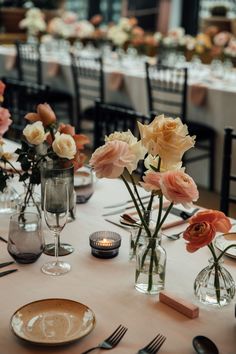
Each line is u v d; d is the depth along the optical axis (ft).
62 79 17.35
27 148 5.24
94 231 5.54
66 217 4.64
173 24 26.25
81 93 16.78
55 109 17.44
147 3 26.94
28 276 4.56
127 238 5.42
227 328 3.88
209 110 13.35
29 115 5.34
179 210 6.07
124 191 6.79
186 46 17.69
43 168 4.97
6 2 28.43
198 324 3.92
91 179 6.37
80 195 6.25
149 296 4.30
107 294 4.31
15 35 25.86
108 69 16.12
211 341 3.63
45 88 12.38
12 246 4.70
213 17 22.50
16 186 6.72
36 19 21.44
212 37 18.57
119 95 15.66
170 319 3.97
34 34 21.75
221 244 5.27
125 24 18.53
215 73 15.76
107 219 5.85
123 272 4.69
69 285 4.44
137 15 27.48
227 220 4.00
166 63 17.63
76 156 5.26
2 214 5.92
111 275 4.64
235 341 3.72
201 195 13.53
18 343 3.61
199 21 25.85
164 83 13.78
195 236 3.90
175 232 5.56
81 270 4.71
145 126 4.20
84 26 20.22
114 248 4.92
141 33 18.45
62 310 3.95
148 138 4.16
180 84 13.98
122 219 5.76
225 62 15.55
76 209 6.12
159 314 4.04
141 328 3.84
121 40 18.26
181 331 3.82
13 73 19.48
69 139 4.92
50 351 3.53
